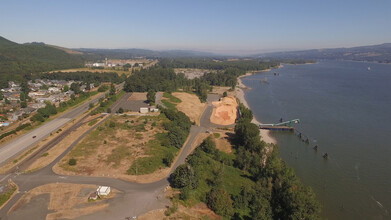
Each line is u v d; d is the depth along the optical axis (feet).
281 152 403.13
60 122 479.00
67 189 236.84
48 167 281.33
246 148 375.86
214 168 288.92
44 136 399.03
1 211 204.95
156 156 315.37
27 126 437.99
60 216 199.31
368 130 489.67
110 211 206.08
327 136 464.65
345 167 352.49
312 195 215.10
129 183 249.55
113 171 272.92
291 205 205.16
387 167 351.67
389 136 457.68
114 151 327.47
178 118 483.51
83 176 261.65
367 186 306.55
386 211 263.29
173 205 213.46
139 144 355.15
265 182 259.80
